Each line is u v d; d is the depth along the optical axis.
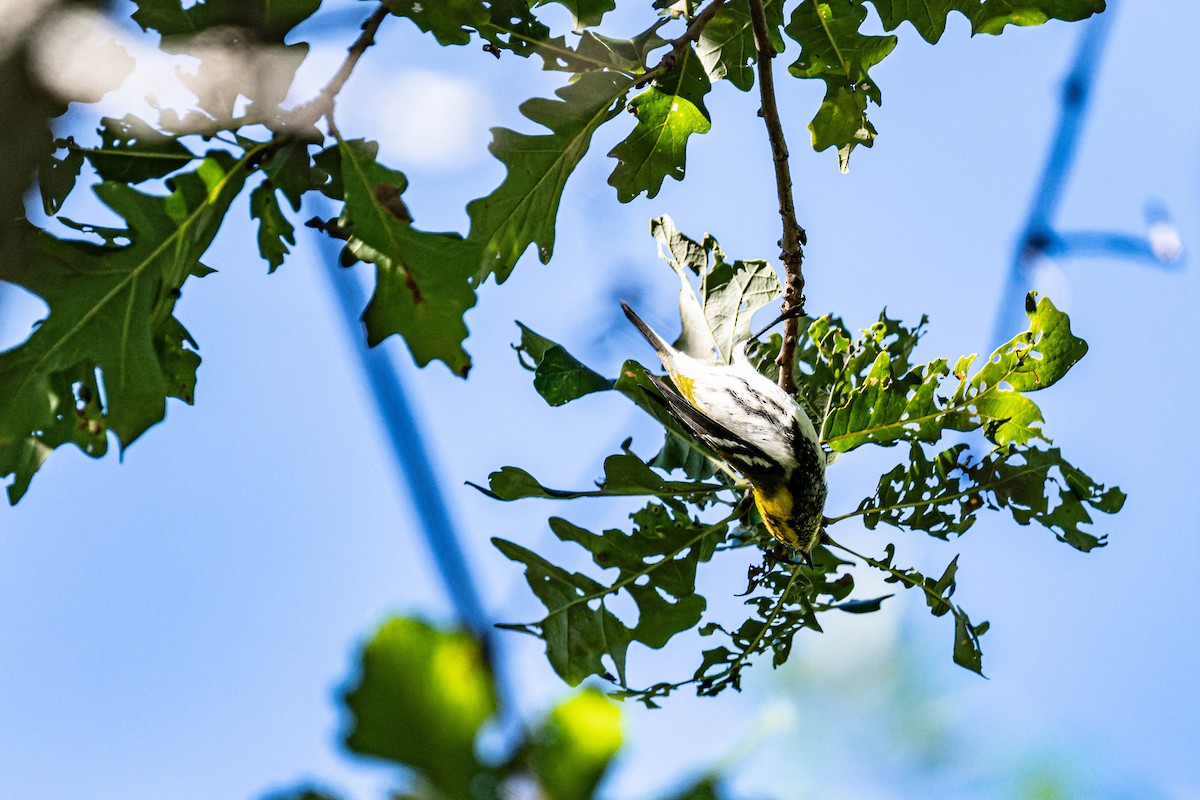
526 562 6.09
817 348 7.07
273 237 5.87
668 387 6.87
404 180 4.82
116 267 4.82
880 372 6.54
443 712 1.34
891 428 6.60
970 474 6.64
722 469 7.00
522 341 7.11
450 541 1.79
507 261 5.95
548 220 6.03
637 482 6.23
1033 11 7.02
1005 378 6.51
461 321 4.82
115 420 4.83
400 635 1.35
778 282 7.54
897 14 7.08
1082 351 6.44
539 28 5.89
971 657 6.70
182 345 6.17
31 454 5.36
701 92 7.11
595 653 6.12
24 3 2.62
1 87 2.58
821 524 6.66
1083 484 6.62
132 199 4.85
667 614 6.24
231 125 4.96
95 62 2.90
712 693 6.50
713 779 1.63
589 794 1.38
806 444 6.71
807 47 7.27
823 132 7.61
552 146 5.92
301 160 5.23
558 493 6.11
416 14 5.27
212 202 5.01
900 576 6.75
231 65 4.84
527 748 1.38
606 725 1.42
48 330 4.71
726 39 7.34
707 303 7.68
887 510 6.65
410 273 4.80
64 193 5.27
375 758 1.32
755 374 7.23
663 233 7.75
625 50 6.60
